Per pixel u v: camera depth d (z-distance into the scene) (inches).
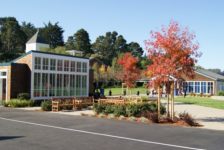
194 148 521.7
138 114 916.0
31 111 1115.9
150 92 2342.5
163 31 888.9
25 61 1397.6
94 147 518.0
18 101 1277.1
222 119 945.5
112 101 1234.6
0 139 574.9
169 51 877.8
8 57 3378.4
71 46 4933.6
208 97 2378.2
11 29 4313.5
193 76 892.6
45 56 1434.5
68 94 1555.1
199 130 716.0
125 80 1945.1
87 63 1672.0
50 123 797.9
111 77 3361.2
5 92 1373.0
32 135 620.1
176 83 888.3
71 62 1576.0
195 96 2487.7
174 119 848.9
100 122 828.6
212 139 603.2
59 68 1509.6
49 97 1450.5
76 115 996.6
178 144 552.4
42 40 2465.6
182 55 875.4
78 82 1617.9
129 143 555.5
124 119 893.2
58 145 529.3
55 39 4958.2
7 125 750.5
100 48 5497.1
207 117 997.2
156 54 896.3
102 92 1846.7
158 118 844.0
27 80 1389.0
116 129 713.0
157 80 874.8
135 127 747.4
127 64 1916.8
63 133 650.8
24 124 771.4
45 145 527.5
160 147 525.7
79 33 4980.3
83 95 1643.7
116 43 5565.9
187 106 1445.6
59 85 1508.4
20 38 4357.8
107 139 590.6
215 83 2763.3
